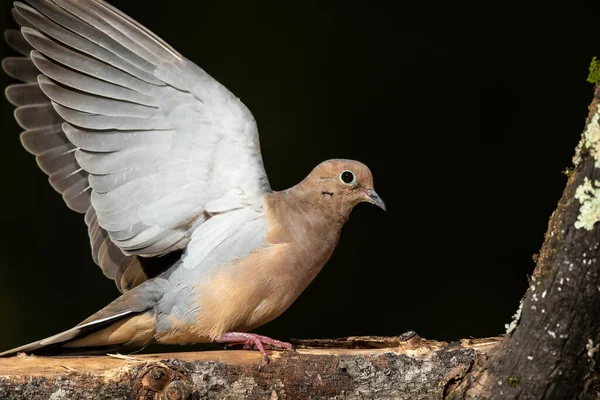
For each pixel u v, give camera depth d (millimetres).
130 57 8695
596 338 7055
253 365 7875
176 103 8750
